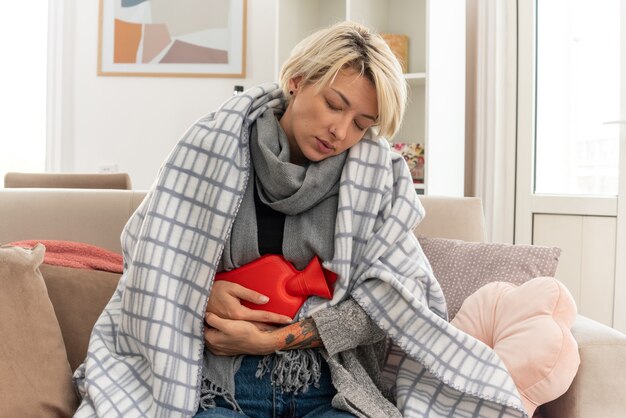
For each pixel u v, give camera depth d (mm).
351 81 1395
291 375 1443
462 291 1786
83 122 4137
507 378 1383
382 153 1522
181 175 1479
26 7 4266
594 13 3012
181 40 4055
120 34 4082
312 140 1446
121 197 1997
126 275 1557
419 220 1542
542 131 3199
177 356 1411
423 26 3461
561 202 3102
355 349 1540
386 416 1371
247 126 1510
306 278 1468
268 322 1451
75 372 1454
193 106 4074
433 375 1464
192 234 1467
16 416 1346
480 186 3266
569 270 3092
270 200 1509
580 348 1427
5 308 1402
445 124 3160
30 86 4293
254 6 4020
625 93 2883
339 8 3732
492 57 3209
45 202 1981
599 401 1403
